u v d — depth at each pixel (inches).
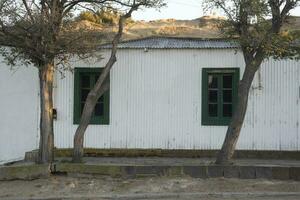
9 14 565.9
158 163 621.9
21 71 713.6
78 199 510.9
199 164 603.8
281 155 685.9
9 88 716.0
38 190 542.9
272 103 695.1
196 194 514.6
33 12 571.8
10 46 595.8
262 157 688.4
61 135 715.4
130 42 745.0
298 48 581.0
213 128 700.7
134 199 510.6
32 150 708.0
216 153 690.8
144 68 711.7
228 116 700.7
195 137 703.1
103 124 713.6
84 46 605.9
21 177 581.6
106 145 713.0
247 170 579.2
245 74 587.2
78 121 713.6
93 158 685.9
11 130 716.0
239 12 557.0
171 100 708.0
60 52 598.9
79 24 628.4
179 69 707.4
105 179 581.3
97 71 711.1
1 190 543.8
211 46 703.7
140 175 584.1
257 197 506.3
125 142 711.7
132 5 631.2
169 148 706.2
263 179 573.6
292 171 573.9
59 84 715.4
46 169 588.1
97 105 718.5
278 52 568.7
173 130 707.4
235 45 641.0
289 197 504.4
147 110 711.1
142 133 710.5
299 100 690.8
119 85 713.6
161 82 709.3
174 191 530.0
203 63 703.1
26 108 713.6
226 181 562.3
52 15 572.1
